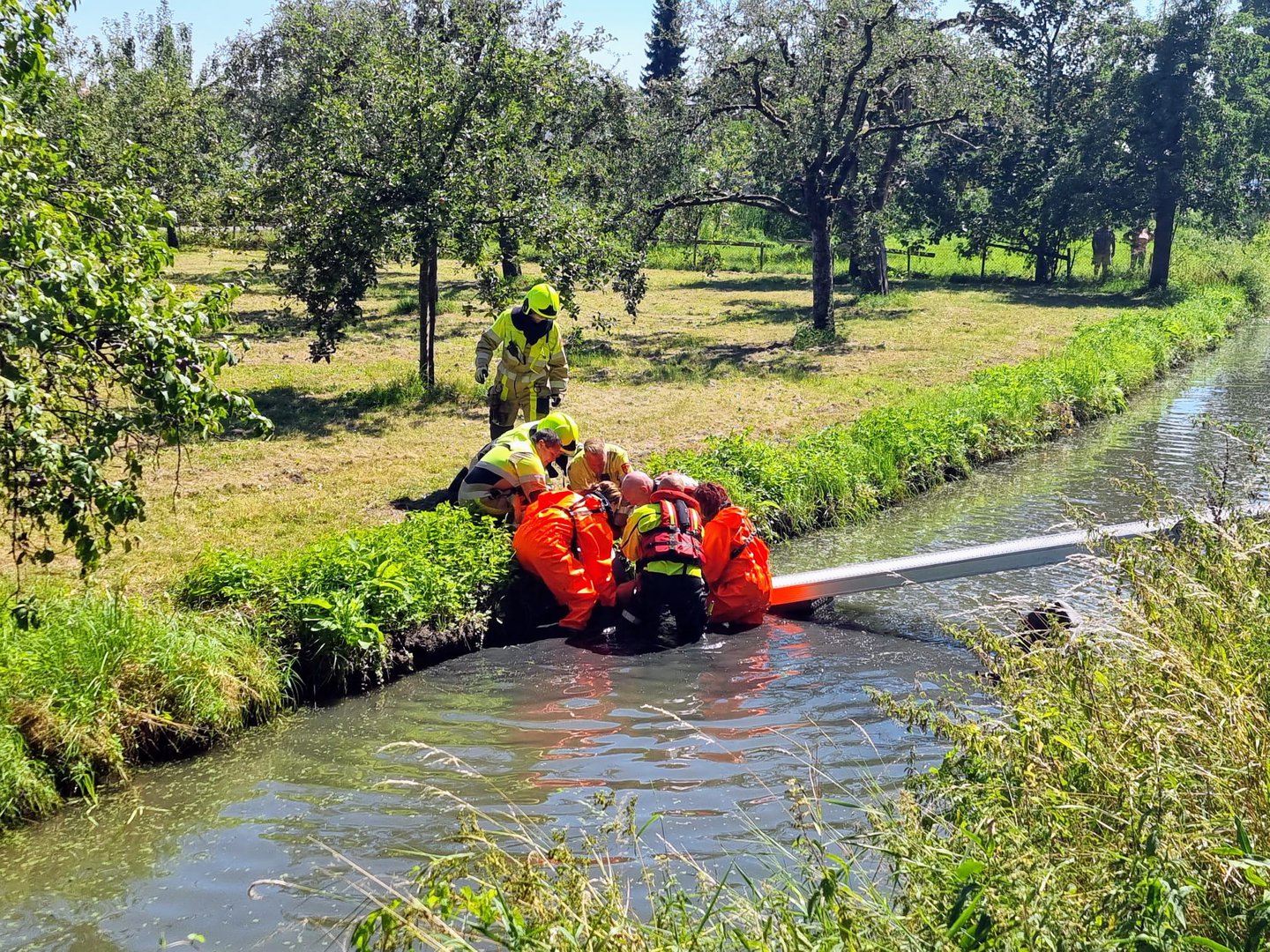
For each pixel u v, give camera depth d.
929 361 22.75
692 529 9.13
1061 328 28.88
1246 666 4.79
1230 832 3.88
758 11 25.59
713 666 8.38
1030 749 4.43
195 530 10.32
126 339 5.51
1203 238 51.47
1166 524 6.86
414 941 4.17
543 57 18.22
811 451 13.46
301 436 14.62
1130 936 3.36
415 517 9.65
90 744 6.49
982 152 42.78
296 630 7.99
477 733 7.16
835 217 30.03
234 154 31.64
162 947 4.82
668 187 25.92
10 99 5.95
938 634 9.13
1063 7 44.00
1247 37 38.91
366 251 16.56
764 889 4.78
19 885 5.41
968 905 3.45
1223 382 23.06
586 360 22.83
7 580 8.41
